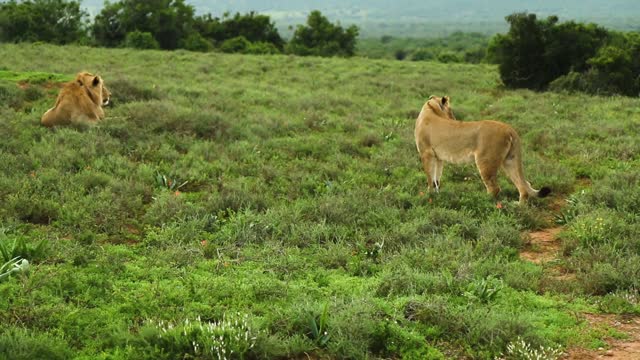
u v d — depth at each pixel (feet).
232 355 33.78
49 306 37.17
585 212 60.39
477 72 195.42
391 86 148.77
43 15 275.59
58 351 32.94
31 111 91.66
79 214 53.67
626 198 62.44
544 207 65.57
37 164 66.69
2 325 34.91
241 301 40.06
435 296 40.65
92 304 39.19
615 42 168.86
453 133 64.80
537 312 40.47
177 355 33.60
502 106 124.16
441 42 636.89
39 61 150.71
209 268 46.06
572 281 45.88
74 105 82.43
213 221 55.31
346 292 42.45
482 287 42.45
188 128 87.10
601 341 37.50
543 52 165.17
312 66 191.72
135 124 85.15
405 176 74.02
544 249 54.44
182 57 193.88
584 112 119.24
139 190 62.08
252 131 90.94
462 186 68.74
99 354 33.65
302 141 86.69
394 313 38.86
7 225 51.26
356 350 34.63
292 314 37.55
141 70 153.38
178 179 67.46
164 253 47.50
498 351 35.76
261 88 136.67
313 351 35.19
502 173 74.95
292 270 46.37
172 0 299.38
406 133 94.79
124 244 50.72
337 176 72.08
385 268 47.14
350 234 54.90
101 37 287.48
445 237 53.62
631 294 43.24
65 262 44.88
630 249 51.11
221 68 172.35
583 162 82.43
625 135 97.35
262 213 57.57
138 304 38.83
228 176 69.87
